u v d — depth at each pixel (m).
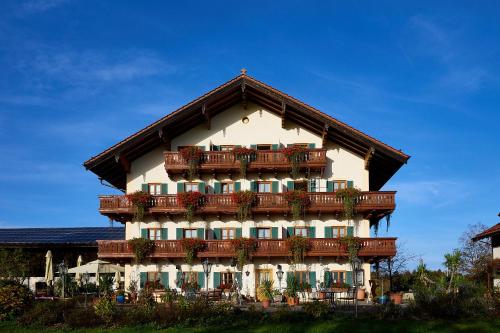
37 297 31.89
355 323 22.20
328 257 34.94
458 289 27.83
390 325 21.84
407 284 42.66
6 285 26.36
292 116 36.25
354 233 35.44
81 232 45.91
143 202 35.03
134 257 34.72
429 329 21.23
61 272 32.97
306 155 35.25
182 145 36.94
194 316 23.12
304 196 34.56
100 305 23.69
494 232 36.94
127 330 22.08
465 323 22.22
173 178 36.69
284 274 35.12
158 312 23.31
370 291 34.50
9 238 43.25
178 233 36.03
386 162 36.28
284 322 22.70
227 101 36.62
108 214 35.72
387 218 35.75
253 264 35.25
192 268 35.34
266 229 36.06
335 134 35.72
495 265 37.12
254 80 34.56
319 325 21.89
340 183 36.22
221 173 36.53
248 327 22.03
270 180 36.41
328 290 31.06
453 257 35.50
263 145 36.78
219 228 36.03
